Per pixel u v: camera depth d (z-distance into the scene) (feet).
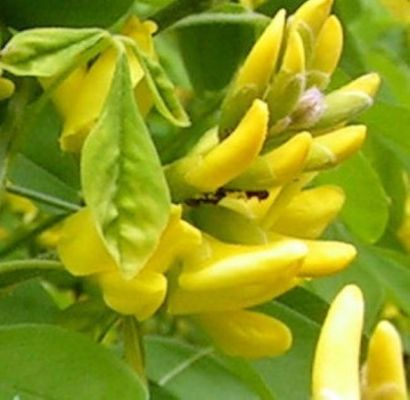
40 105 0.66
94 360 0.61
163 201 0.59
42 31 0.63
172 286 0.64
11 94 0.66
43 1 0.69
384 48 1.13
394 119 0.85
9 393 0.60
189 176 0.64
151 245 0.59
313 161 0.64
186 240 0.63
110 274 0.64
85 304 0.67
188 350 0.83
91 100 0.66
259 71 0.63
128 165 0.60
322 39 0.65
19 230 0.78
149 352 0.82
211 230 0.64
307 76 0.65
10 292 0.73
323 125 0.64
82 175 0.59
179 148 0.72
